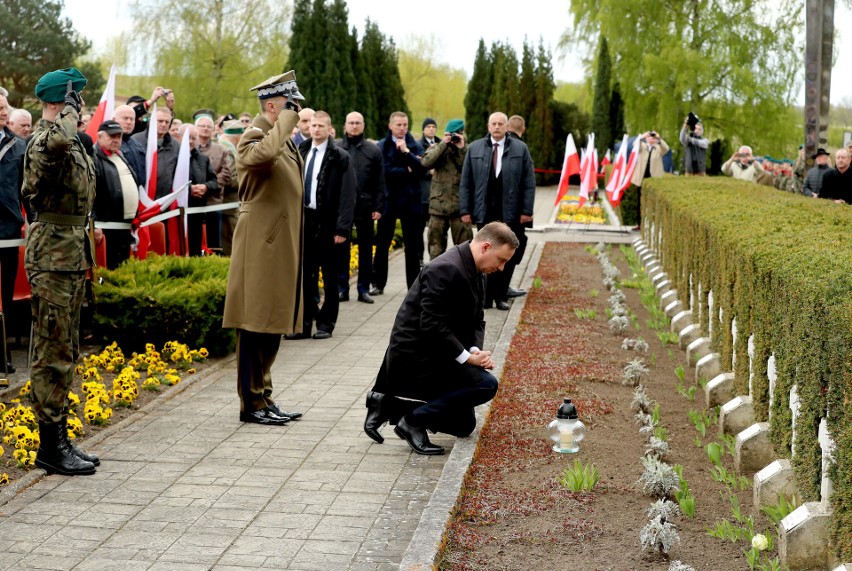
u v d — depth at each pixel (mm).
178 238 10797
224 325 6523
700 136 19594
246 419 6656
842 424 3912
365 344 9352
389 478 5551
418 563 4258
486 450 6031
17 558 4422
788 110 35875
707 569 4340
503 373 8000
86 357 8141
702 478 5609
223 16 40969
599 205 28891
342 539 4664
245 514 4980
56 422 5527
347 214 9445
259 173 6418
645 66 34906
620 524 4855
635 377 7738
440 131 60344
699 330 8930
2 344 7375
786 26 35406
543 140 42938
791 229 6684
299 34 34594
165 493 5281
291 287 6555
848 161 13180
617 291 11695
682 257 10383
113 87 9641
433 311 5875
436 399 6020
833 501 4027
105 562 4387
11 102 35656
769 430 5453
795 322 4758
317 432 6465
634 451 6059
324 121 9297
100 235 8734
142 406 7016
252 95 41562
